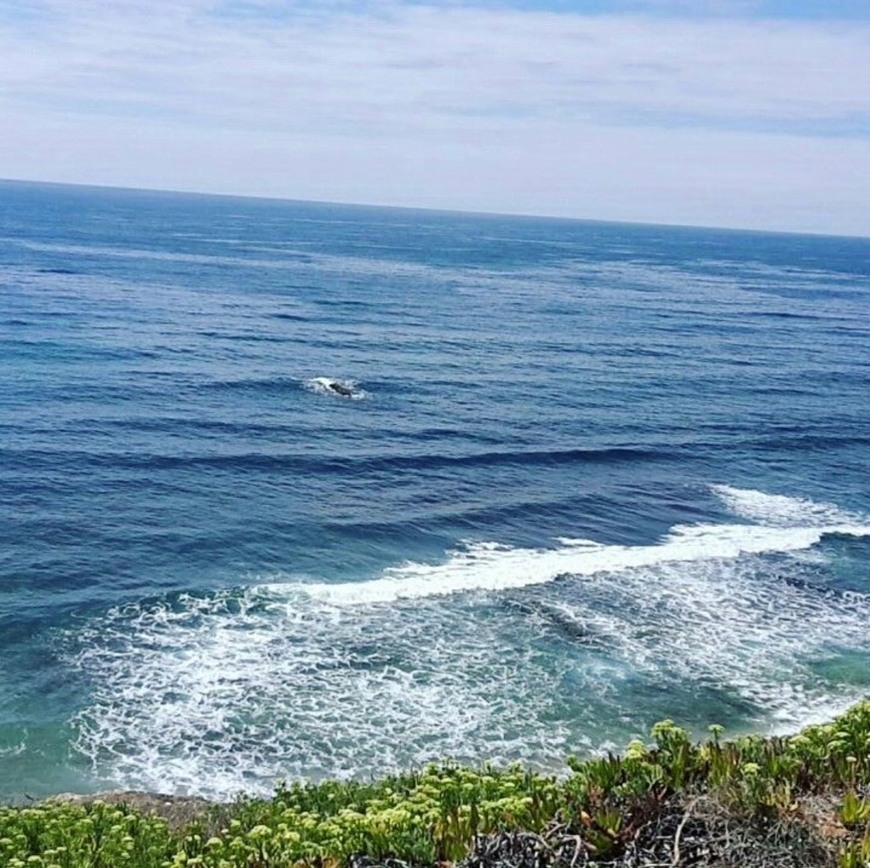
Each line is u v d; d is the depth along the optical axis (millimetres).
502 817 6754
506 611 22938
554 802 6797
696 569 26422
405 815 6855
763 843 5801
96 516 29141
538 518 31250
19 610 22266
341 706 18328
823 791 6863
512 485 35062
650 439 43312
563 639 21438
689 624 22562
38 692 18547
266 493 32500
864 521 32500
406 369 57156
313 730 17516
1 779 15930
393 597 23656
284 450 37875
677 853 5633
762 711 18703
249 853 7086
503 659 20406
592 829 6055
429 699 18688
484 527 30109
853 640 22031
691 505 33562
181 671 19516
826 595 24875
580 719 18219
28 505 29719
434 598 23656
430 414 45875
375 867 6223
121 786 15867
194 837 8125
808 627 22688
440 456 38375
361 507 31500
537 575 25516
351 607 23016
